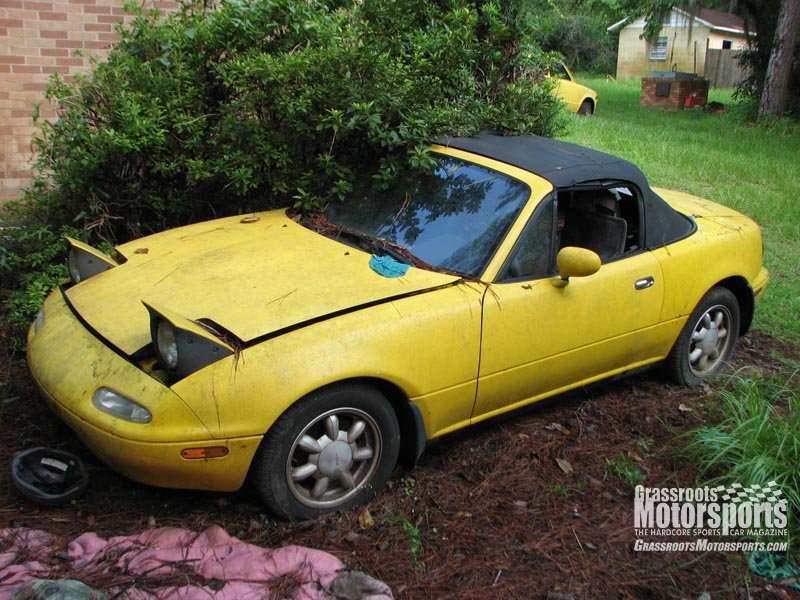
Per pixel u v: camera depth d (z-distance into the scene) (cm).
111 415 302
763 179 1141
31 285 496
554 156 438
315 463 329
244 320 325
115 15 681
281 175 510
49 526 319
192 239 419
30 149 626
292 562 296
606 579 319
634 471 395
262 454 313
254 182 505
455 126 482
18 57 657
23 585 266
